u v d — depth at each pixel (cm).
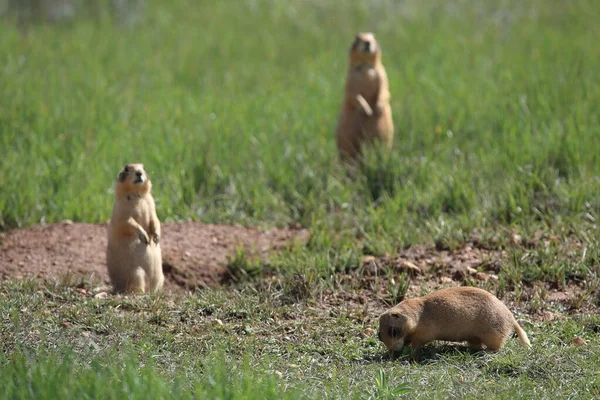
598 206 1181
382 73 1438
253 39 2356
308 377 783
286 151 1462
